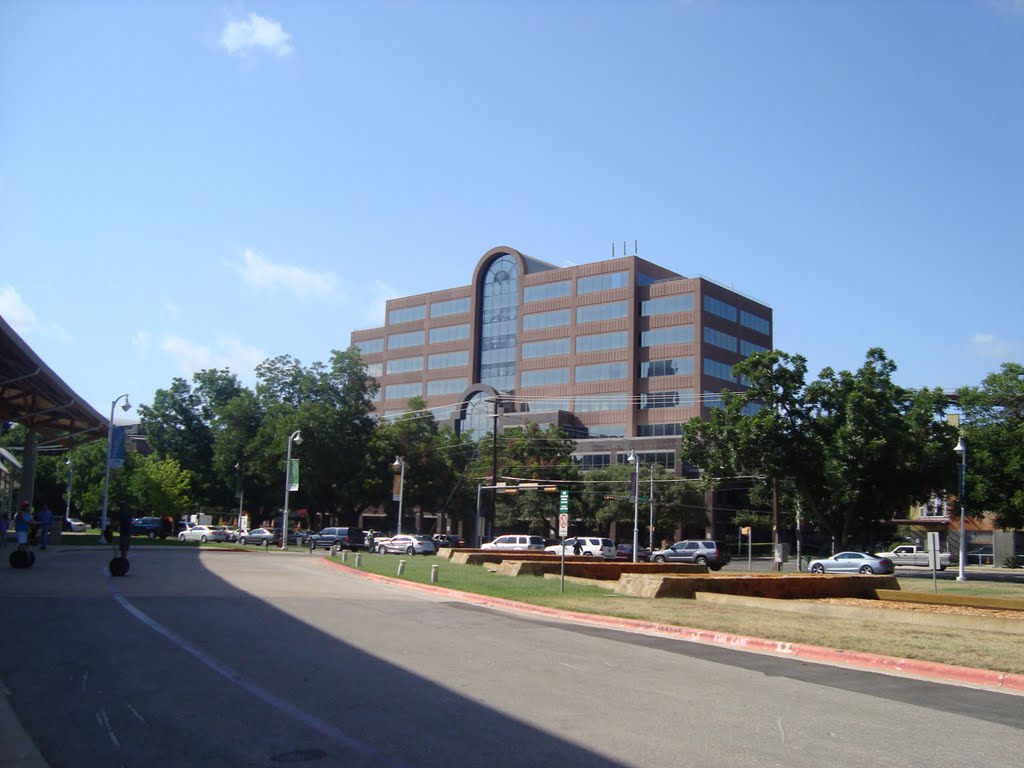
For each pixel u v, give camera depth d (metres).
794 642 14.70
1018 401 56.06
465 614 18.28
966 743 8.04
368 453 76.50
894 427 51.28
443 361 115.81
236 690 9.30
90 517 107.38
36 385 32.84
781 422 52.75
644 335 98.31
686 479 81.81
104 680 9.66
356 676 10.29
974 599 24.11
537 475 82.56
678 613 19.33
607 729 8.06
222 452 78.31
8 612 15.12
